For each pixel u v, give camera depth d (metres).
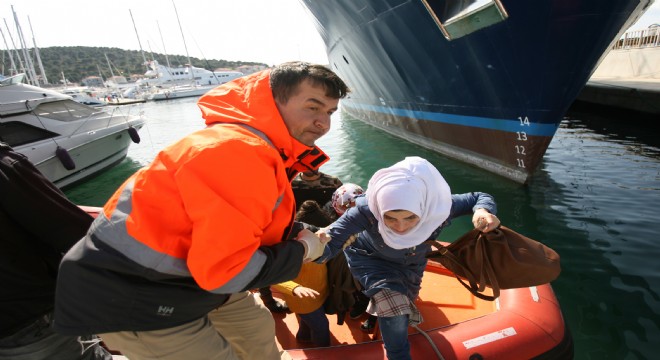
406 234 1.61
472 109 6.22
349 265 1.90
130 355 1.24
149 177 0.98
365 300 2.29
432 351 1.93
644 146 8.18
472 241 1.77
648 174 6.17
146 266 0.98
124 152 10.21
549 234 4.38
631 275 3.45
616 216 4.66
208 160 0.91
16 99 7.81
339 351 1.96
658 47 14.63
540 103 5.02
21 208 1.26
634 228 4.31
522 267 1.65
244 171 0.93
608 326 2.85
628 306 3.05
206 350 1.23
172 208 0.96
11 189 1.23
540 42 4.49
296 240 1.23
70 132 8.21
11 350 1.32
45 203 1.31
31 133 7.66
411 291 1.83
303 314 2.01
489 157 6.50
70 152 8.01
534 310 2.19
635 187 5.60
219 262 0.94
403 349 1.70
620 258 3.73
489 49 5.05
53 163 7.67
